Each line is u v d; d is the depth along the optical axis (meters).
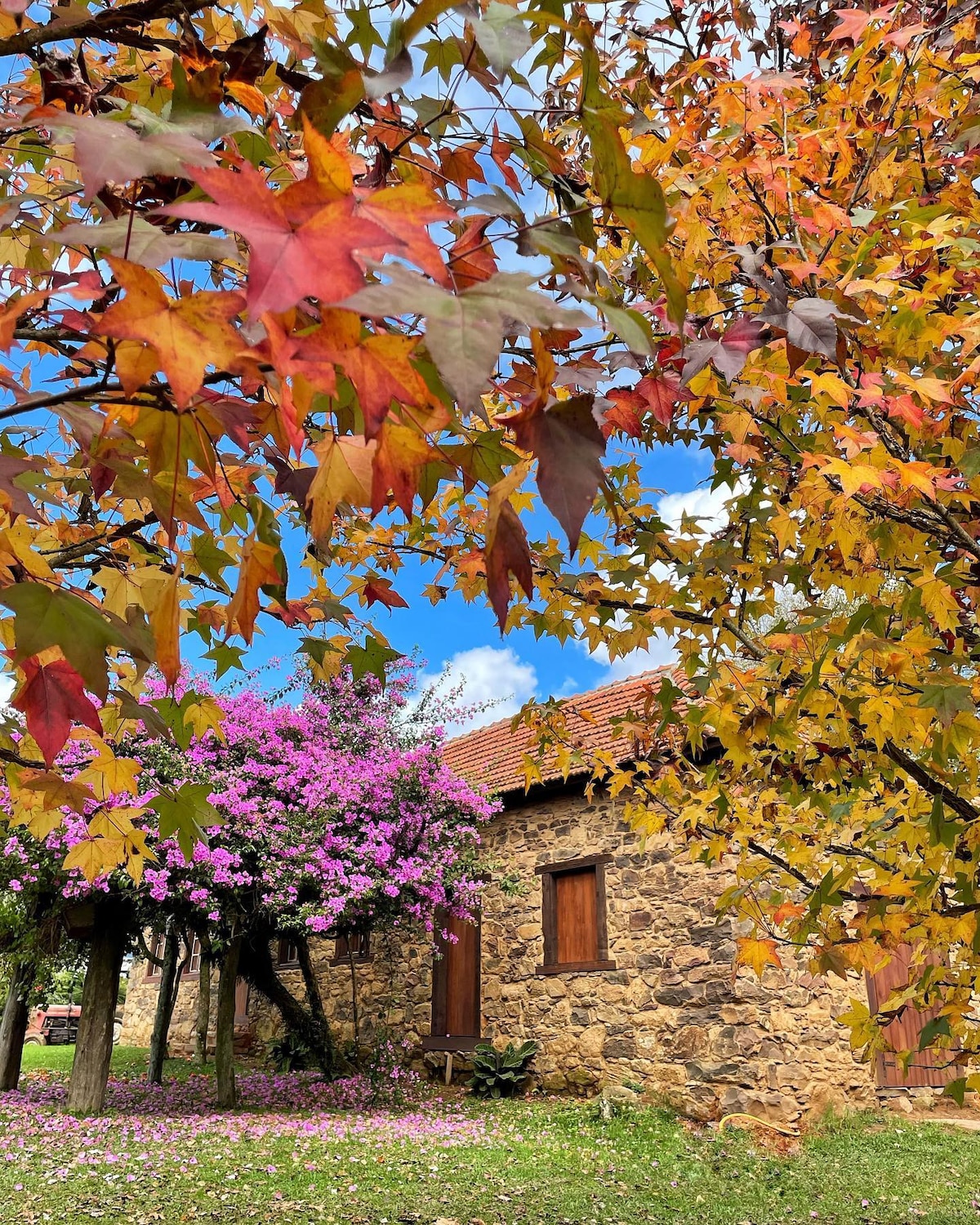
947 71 2.07
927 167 2.16
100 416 0.94
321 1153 6.15
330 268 0.46
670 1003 7.28
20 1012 9.50
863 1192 5.10
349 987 11.12
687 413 2.06
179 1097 8.96
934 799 1.78
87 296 0.61
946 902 1.96
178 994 14.50
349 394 0.88
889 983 7.24
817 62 2.38
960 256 1.75
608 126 0.68
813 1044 6.60
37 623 0.79
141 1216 4.65
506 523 0.73
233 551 1.60
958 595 2.17
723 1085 6.73
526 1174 5.60
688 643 2.45
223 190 0.46
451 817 8.96
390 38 0.73
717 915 2.60
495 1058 8.69
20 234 1.28
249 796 7.70
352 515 1.96
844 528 1.84
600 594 2.35
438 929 9.70
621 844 8.06
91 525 1.49
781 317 1.31
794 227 1.78
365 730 9.09
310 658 1.73
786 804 2.54
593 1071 7.83
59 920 8.24
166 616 0.80
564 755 3.02
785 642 1.93
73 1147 6.26
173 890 7.22
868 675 1.85
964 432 1.94
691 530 2.27
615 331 0.65
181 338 0.53
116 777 1.45
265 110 1.04
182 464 0.87
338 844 7.79
